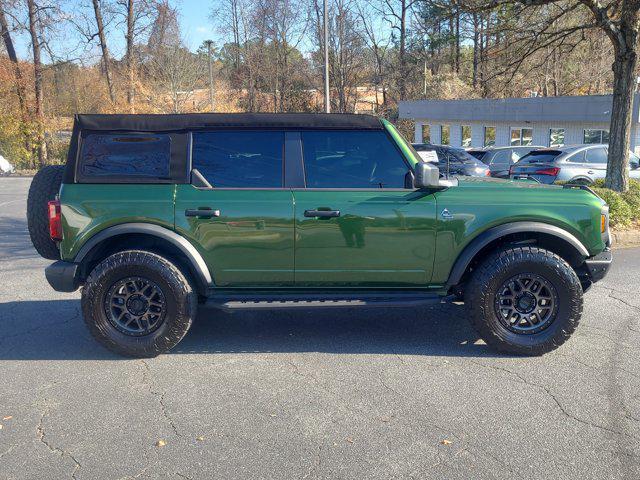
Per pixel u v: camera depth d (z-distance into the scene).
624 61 10.68
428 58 45.94
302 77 53.78
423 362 4.80
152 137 4.90
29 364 4.84
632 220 10.54
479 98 32.12
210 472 3.26
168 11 41.41
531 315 4.86
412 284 4.97
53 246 5.22
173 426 3.77
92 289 4.75
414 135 42.09
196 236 4.81
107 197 4.80
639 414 3.87
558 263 4.72
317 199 4.81
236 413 3.94
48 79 38.66
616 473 3.21
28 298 6.86
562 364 4.72
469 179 5.45
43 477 3.22
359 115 4.91
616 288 6.94
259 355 4.99
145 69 42.78
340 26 49.22
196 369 4.69
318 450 3.47
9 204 16.48
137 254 4.79
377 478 3.18
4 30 34.44
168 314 4.81
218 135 4.92
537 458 3.37
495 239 4.95
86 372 4.65
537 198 4.86
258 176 4.88
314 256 4.85
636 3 10.20
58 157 35.16
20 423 3.83
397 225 4.81
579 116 23.52
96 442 3.58
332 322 5.88
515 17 11.47
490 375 4.52
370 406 4.02
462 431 3.68
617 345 5.12
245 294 5.03
